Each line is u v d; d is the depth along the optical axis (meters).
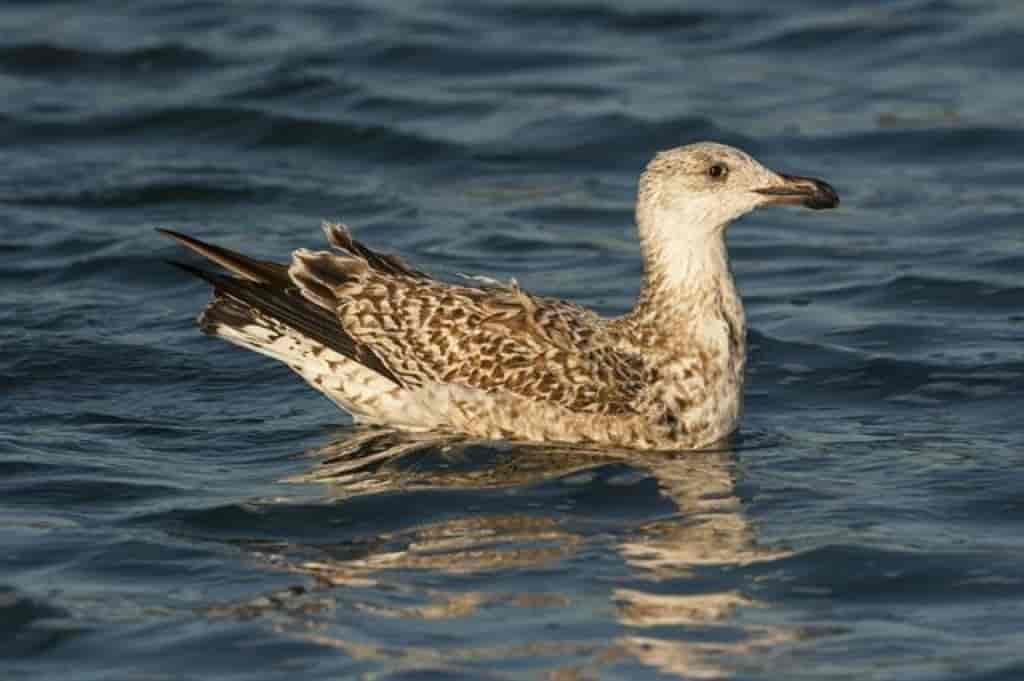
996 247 21.44
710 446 15.77
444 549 13.65
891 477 15.08
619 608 12.67
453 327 15.56
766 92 26.67
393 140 25.06
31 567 13.45
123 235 21.77
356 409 16.02
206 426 16.39
